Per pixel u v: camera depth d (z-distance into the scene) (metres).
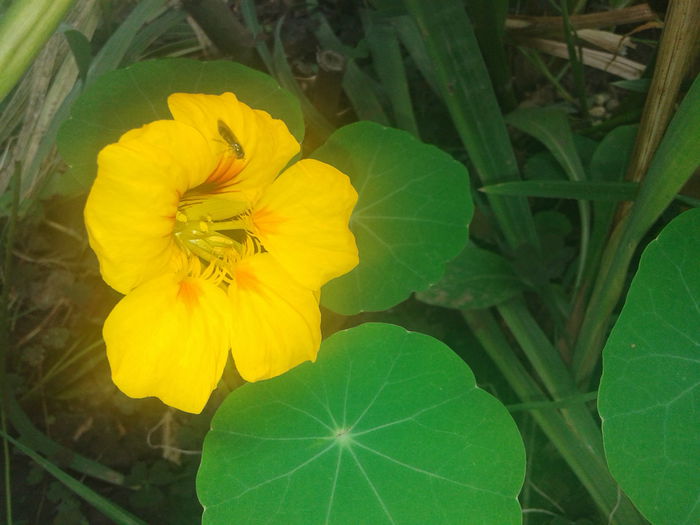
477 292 0.23
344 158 0.20
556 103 0.29
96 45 0.26
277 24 0.26
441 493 0.16
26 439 0.21
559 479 0.22
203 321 0.14
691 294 0.16
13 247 0.24
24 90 0.24
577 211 0.27
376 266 0.20
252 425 0.16
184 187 0.14
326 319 0.25
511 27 0.26
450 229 0.20
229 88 0.19
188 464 0.22
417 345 0.17
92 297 0.24
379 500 0.16
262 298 0.15
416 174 0.20
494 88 0.25
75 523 0.21
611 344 0.16
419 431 0.16
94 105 0.18
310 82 0.28
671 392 0.15
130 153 0.12
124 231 0.12
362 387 0.17
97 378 0.23
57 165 0.24
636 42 0.28
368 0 0.26
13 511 0.21
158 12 0.25
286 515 0.16
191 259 0.15
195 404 0.14
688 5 0.17
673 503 0.15
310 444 0.16
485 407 0.16
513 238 0.23
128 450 0.22
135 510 0.21
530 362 0.24
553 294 0.23
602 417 0.15
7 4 0.22
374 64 0.26
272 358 0.15
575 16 0.25
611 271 0.20
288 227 0.15
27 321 0.23
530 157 0.27
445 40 0.21
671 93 0.18
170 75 0.18
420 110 0.29
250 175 0.15
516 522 0.15
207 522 0.15
